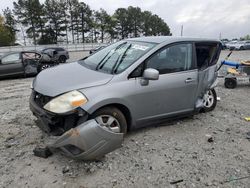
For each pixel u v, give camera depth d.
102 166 3.62
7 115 5.55
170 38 4.85
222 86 9.38
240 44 39.19
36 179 3.32
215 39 5.52
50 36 72.12
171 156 3.95
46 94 3.70
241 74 8.80
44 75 4.32
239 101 7.19
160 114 4.59
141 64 4.23
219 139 4.59
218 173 3.56
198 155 4.01
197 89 5.02
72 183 3.25
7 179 3.31
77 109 3.53
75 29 78.75
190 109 5.04
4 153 3.91
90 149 3.41
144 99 4.25
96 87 3.77
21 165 3.61
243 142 4.52
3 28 66.00
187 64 4.87
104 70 4.32
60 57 21.28
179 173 3.53
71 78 3.96
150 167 3.64
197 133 4.81
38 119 3.87
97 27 82.69
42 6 69.56
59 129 3.67
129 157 3.87
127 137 4.50
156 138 4.51
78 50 45.97
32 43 70.00
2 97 7.39
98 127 3.42
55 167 3.58
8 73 11.16
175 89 4.63
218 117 5.72
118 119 4.00
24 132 4.63
